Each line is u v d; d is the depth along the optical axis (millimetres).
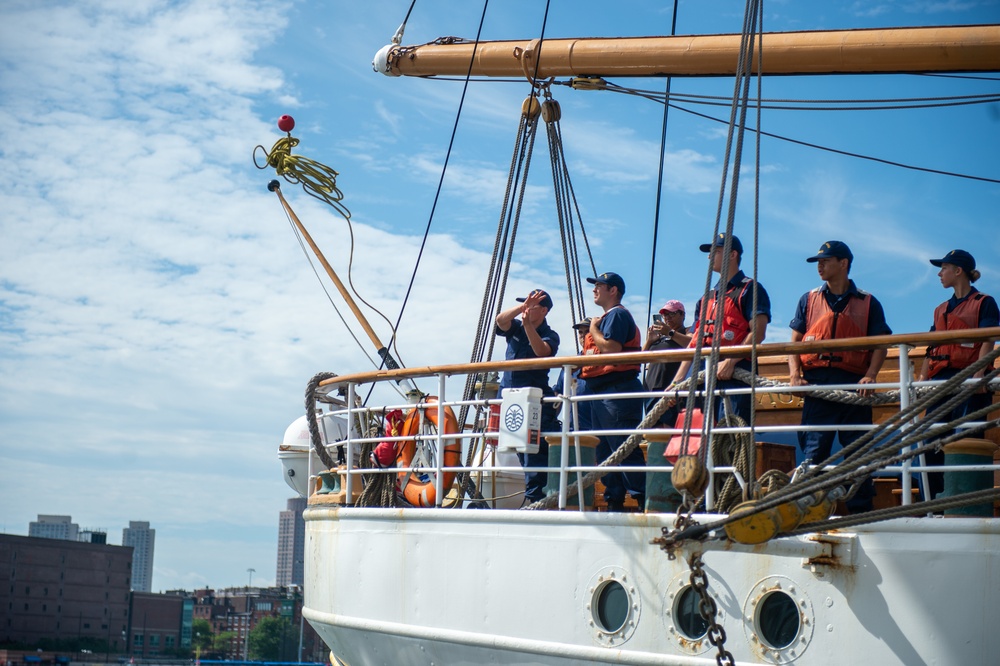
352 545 9242
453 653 8289
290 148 12609
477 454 10492
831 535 6801
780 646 6914
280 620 187125
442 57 12312
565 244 12789
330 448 10914
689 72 10805
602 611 7594
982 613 6391
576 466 8078
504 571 8039
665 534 6684
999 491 5949
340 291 12641
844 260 7895
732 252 8703
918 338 6762
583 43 11383
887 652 6574
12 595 155500
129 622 168000
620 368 9078
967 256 7961
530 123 12078
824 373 7828
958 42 9219
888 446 6277
